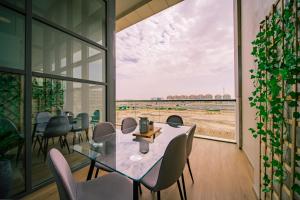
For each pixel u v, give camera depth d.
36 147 2.10
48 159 0.93
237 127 3.41
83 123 2.77
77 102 2.68
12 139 1.79
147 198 1.70
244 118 2.96
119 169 1.21
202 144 3.59
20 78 1.83
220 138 3.96
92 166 1.61
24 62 1.85
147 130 1.96
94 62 2.97
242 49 3.02
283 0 1.13
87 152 1.56
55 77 2.24
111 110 3.33
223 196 1.72
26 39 1.85
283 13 1.12
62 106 2.44
